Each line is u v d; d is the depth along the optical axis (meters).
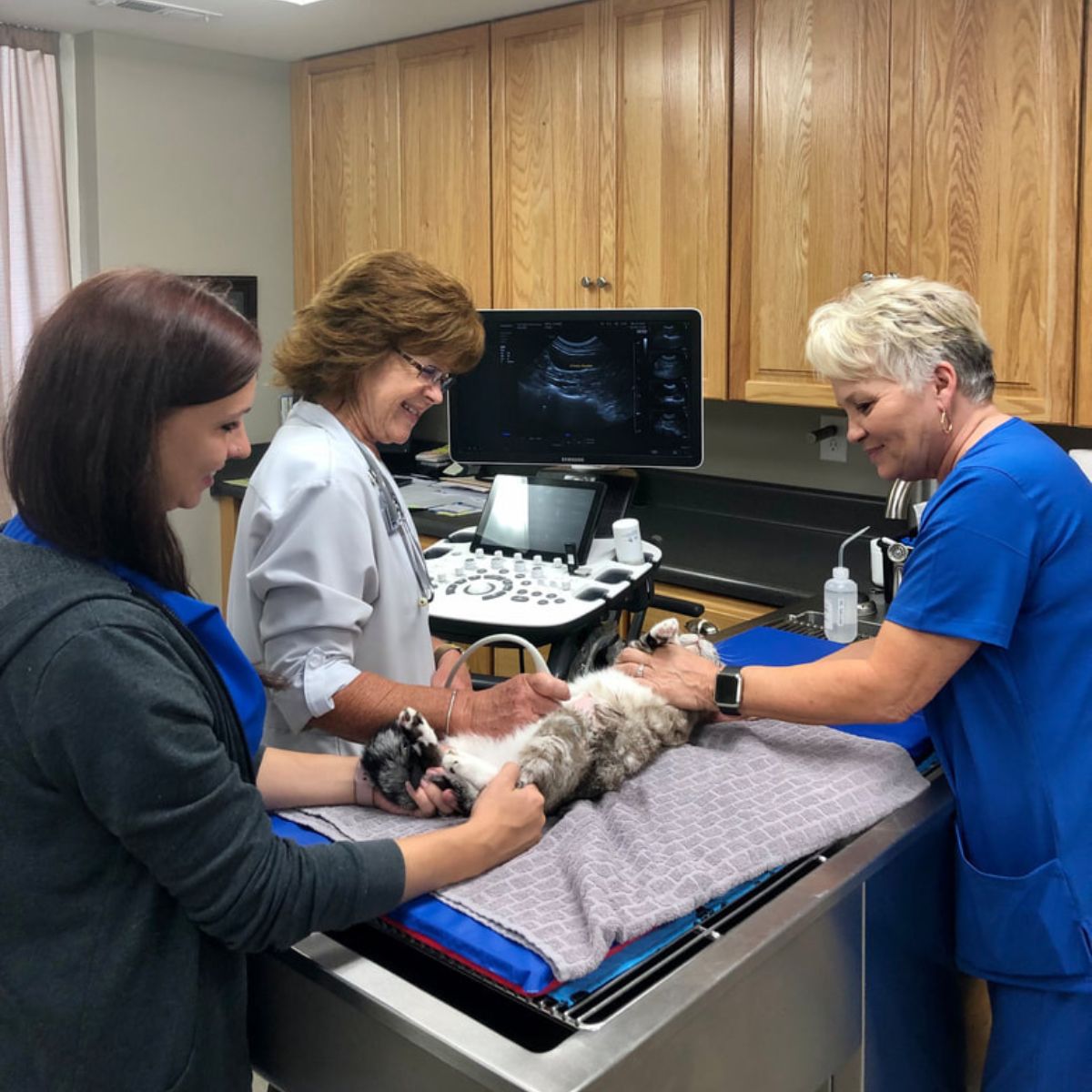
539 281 3.14
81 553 0.88
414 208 3.43
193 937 0.91
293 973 1.10
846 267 2.55
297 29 3.27
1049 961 1.32
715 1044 1.04
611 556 2.29
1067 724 1.29
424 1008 0.98
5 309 3.46
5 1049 0.89
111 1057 0.88
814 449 3.16
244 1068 1.01
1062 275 2.24
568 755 1.22
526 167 3.11
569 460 2.57
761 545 3.02
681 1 2.71
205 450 0.91
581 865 1.08
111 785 0.82
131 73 3.52
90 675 0.82
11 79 3.39
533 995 0.97
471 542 2.35
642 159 2.87
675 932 1.09
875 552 2.45
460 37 3.20
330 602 1.41
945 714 1.38
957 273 2.38
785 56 2.57
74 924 0.88
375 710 1.38
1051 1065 1.35
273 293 4.01
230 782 0.89
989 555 1.25
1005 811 1.33
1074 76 2.17
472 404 2.58
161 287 0.89
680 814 1.22
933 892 1.43
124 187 3.57
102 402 0.85
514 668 2.74
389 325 1.45
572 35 2.94
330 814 1.22
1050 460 1.30
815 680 1.35
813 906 1.12
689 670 1.43
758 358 2.75
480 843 1.07
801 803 1.27
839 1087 1.31
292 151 3.86
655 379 2.47
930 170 2.38
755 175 2.67
